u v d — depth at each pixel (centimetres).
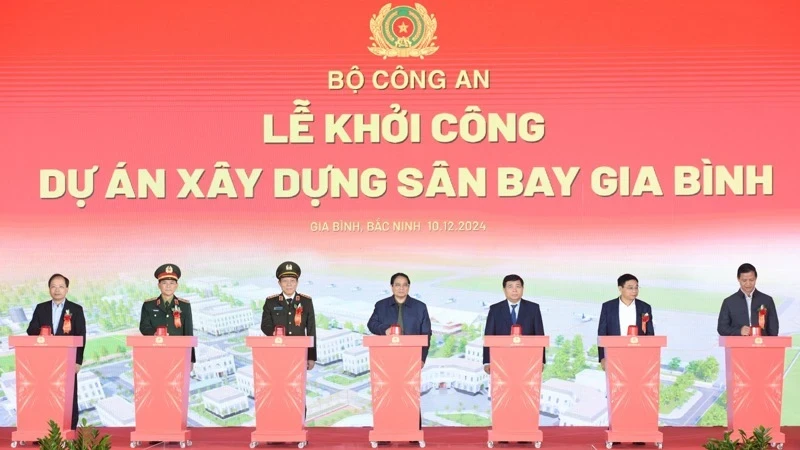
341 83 936
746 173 922
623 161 926
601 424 902
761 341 711
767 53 930
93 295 923
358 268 923
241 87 935
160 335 726
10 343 724
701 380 908
